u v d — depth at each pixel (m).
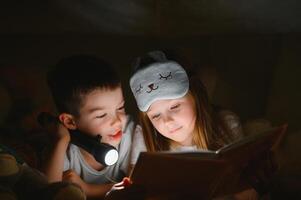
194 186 1.24
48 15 2.04
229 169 1.27
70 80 1.52
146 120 1.61
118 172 1.67
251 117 2.04
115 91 1.51
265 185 1.40
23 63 2.01
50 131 1.52
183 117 1.52
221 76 2.06
